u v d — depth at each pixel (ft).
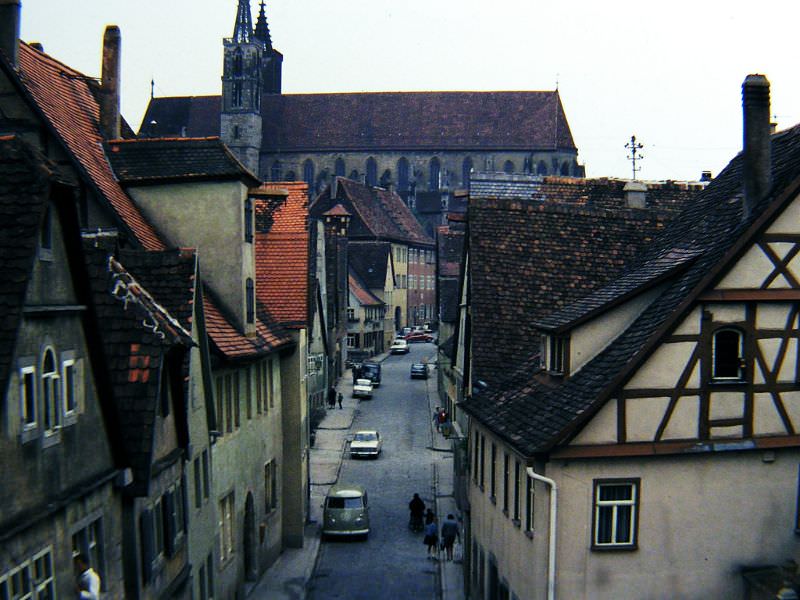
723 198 76.33
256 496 108.58
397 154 542.57
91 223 91.04
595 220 101.60
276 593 105.29
